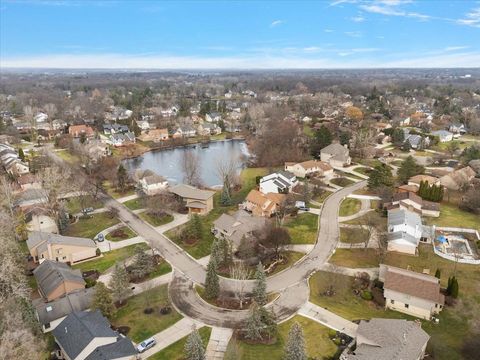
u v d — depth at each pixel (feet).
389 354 127.65
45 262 194.18
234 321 160.25
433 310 161.38
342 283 184.55
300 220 256.32
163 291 181.57
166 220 262.88
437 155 407.44
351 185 323.98
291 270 197.98
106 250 222.69
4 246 174.09
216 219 264.31
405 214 231.91
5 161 375.25
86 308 164.45
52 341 151.12
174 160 445.78
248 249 209.15
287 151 399.85
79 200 288.10
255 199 269.03
